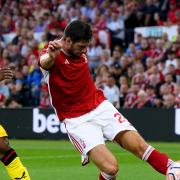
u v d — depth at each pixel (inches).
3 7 2711.6
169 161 766.5
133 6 2397.9
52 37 2289.6
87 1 2509.8
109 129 785.6
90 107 788.6
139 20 2362.2
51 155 1517.0
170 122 1875.0
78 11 2448.3
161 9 2372.0
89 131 776.3
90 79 800.9
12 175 827.4
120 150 1644.9
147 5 2375.7
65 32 769.6
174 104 1889.8
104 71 2022.6
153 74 1961.1
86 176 1119.6
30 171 1198.9
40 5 2593.5
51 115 1999.3
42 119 2012.8
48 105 2082.9
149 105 1936.5
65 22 2432.3
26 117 2041.1
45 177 1109.7
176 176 741.9
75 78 781.3
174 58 2048.5
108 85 1982.0
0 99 2178.9
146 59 2112.5
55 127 1996.8
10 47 2439.7
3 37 2561.5
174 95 1904.5
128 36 2343.8
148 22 2347.4
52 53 739.4
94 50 2234.3
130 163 1327.5
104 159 756.0
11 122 2062.0
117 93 1988.2
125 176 1114.7
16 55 2381.9
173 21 2250.2
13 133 2059.5
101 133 783.1
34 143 1881.2
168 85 1915.6
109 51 2245.3
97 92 808.3
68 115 791.1
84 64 789.2
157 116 1891.0
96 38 2277.3
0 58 2452.0
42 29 2458.2
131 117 1918.1
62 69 776.3
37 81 2209.6
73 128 784.9
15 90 2202.3
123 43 2343.8
